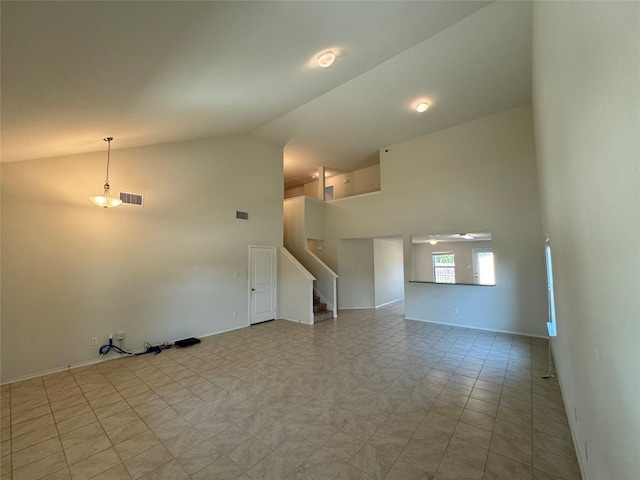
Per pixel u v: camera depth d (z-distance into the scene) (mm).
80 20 1350
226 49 2127
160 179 4555
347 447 2078
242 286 5730
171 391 2977
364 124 5715
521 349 4207
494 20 3205
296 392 2934
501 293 5152
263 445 2111
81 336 3693
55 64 1648
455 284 5719
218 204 5379
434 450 2037
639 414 688
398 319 6383
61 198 3604
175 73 2281
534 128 4559
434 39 3492
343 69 3373
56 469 1894
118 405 2697
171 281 4621
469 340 4695
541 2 2186
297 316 6188
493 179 5254
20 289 3295
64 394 2926
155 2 1380
